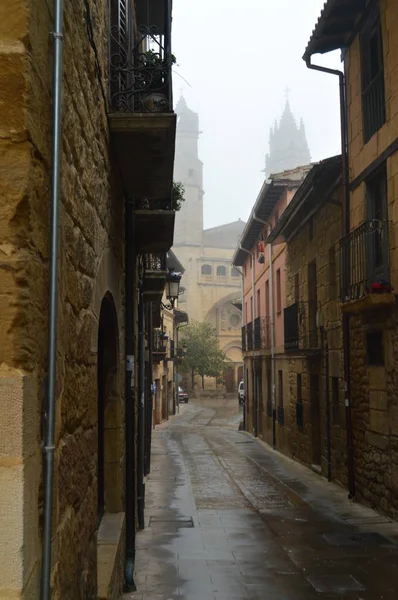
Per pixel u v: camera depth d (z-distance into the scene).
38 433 2.28
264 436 24.22
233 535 8.59
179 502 11.22
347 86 11.67
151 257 11.27
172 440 25.02
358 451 11.09
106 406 5.83
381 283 9.17
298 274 17.42
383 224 9.64
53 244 2.47
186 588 6.26
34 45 2.26
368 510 10.24
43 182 2.40
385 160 9.54
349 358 11.54
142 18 7.94
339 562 7.23
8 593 1.98
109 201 4.89
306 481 13.87
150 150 5.24
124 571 6.18
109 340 5.76
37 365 2.29
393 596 6.08
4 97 2.16
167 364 39.34
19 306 2.11
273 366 21.69
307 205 14.91
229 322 73.31
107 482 5.84
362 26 10.71
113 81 5.23
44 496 2.33
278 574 6.79
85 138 3.54
